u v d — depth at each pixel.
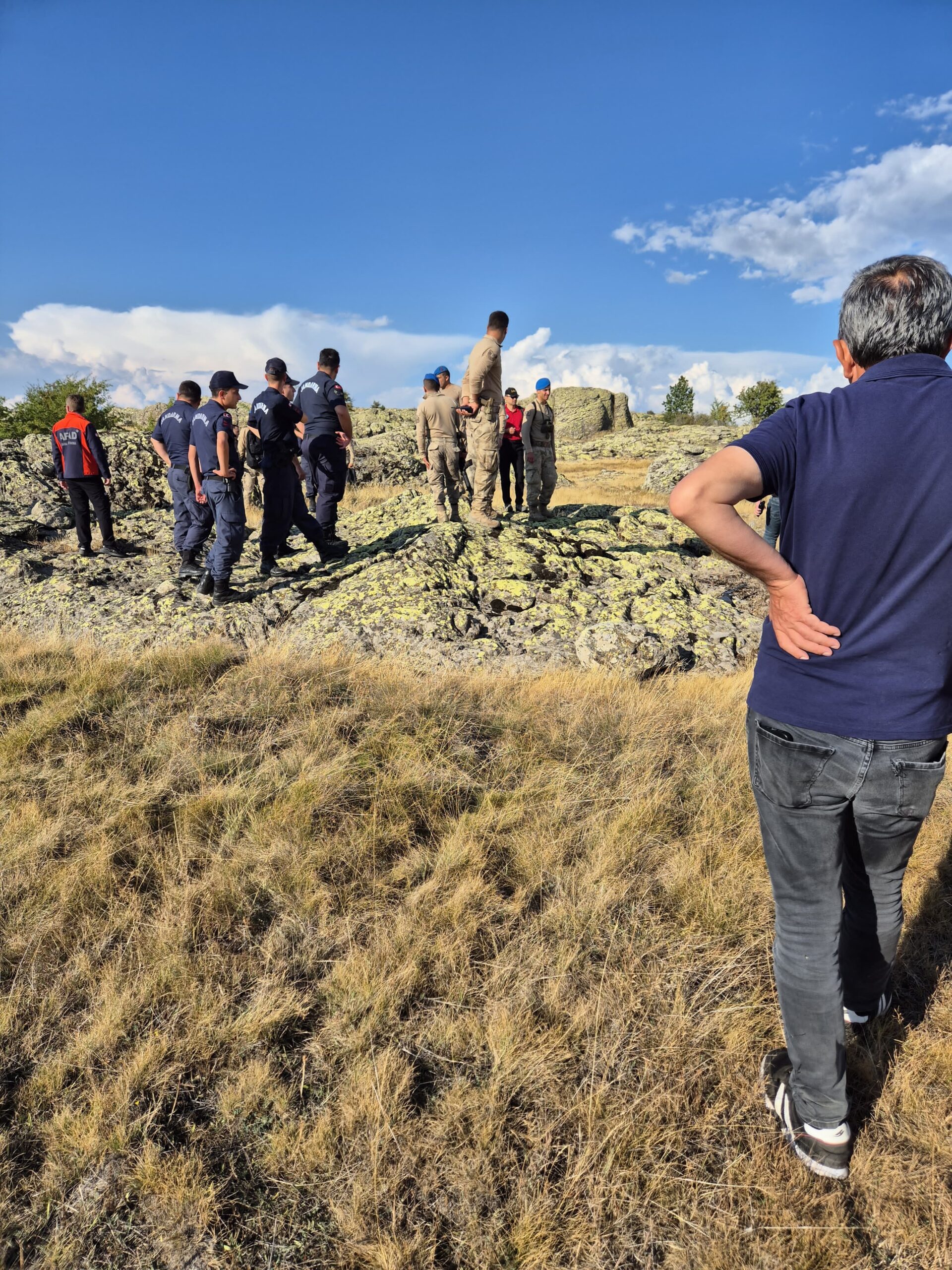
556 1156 1.90
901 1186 1.82
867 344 1.62
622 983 2.44
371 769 3.73
